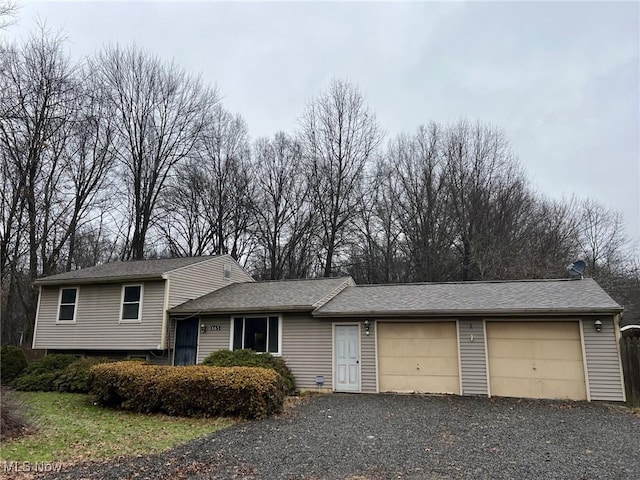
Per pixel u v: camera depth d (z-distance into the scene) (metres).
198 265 17.50
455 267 26.39
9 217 20.23
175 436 7.78
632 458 6.19
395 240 28.06
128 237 26.78
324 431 8.02
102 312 16.56
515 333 12.37
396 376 13.16
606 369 11.33
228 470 5.64
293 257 28.73
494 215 26.64
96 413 10.29
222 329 15.16
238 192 29.39
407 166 28.75
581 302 11.86
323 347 13.89
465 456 6.29
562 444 7.00
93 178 23.66
